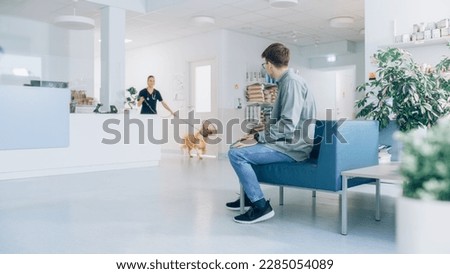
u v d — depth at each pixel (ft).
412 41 14.10
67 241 7.15
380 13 15.30
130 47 31.58
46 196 11.60
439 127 2.45
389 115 11.62
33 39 24.41
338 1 19.39
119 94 20.58
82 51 26.84
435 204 2.36
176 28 25.05
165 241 7.18
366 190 12.91
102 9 20.65
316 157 9.29
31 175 15.70
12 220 8.70
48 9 21.53
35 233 7.66
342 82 32.53
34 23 24.41
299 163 8.47
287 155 8.59
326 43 29.35
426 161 2.40
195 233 7.73
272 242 7.14
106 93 20.31
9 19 23.27
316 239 7.34
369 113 11.69
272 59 8.77
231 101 25.64
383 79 11.60
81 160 17.07
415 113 10.91
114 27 20.36
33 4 20.59
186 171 17.88
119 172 17.46
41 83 15.85
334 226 8.32
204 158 24.90
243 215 8.59
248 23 23.70
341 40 28.43
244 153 8.39
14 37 23.57
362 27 24.57
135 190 12.73
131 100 22.63
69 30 26.12
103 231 7.84
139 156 19.34
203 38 26.27
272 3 18.52
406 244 2.48
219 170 18.29
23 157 15.33
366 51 15.66
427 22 14.12
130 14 21.84
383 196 11.92
